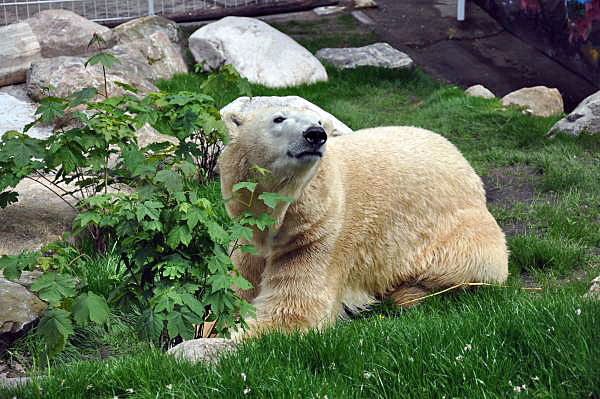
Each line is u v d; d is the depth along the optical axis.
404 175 6.66
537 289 6.79
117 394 4.60
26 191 8.28
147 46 13.72
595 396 4.03
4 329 5.77
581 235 7.97
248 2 17.27
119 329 6.07
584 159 10.38
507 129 11.77
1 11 16.48
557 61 15.04
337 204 6.16
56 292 4.96
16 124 10.53
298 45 14.60
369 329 5.13
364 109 13.02
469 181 7.05
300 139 5.48
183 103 6.41
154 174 5.73
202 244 5.24
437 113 12.64
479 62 16.06
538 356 4.37
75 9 16.86
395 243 6.62
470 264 6.64
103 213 5.49
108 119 6.59
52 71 11.51
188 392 4.38
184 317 4.98
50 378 4.68
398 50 16.41
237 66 13.80
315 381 4.42
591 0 13.84
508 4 16.69
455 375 4.36
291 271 6.16
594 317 4.66
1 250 7.31
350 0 18.84
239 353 4.84
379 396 4.30
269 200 5.13
